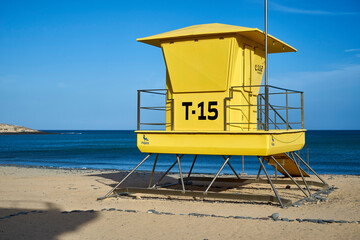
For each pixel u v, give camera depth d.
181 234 8.38
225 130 12.00
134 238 8.16
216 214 10.45
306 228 8.66
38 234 8.41
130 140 123.12
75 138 147.62
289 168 17.16
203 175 22.97
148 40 13.11
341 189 15.34
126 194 14.05
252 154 11.48
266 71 12.27
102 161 45.19
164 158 51.41
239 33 12.05
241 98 12.49
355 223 9.08
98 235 8.36
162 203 12.33
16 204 12.23
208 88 12.25
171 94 13.03
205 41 12.20
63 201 12.77
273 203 12.17
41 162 42.47
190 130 12.52
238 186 16.66
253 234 8.28
